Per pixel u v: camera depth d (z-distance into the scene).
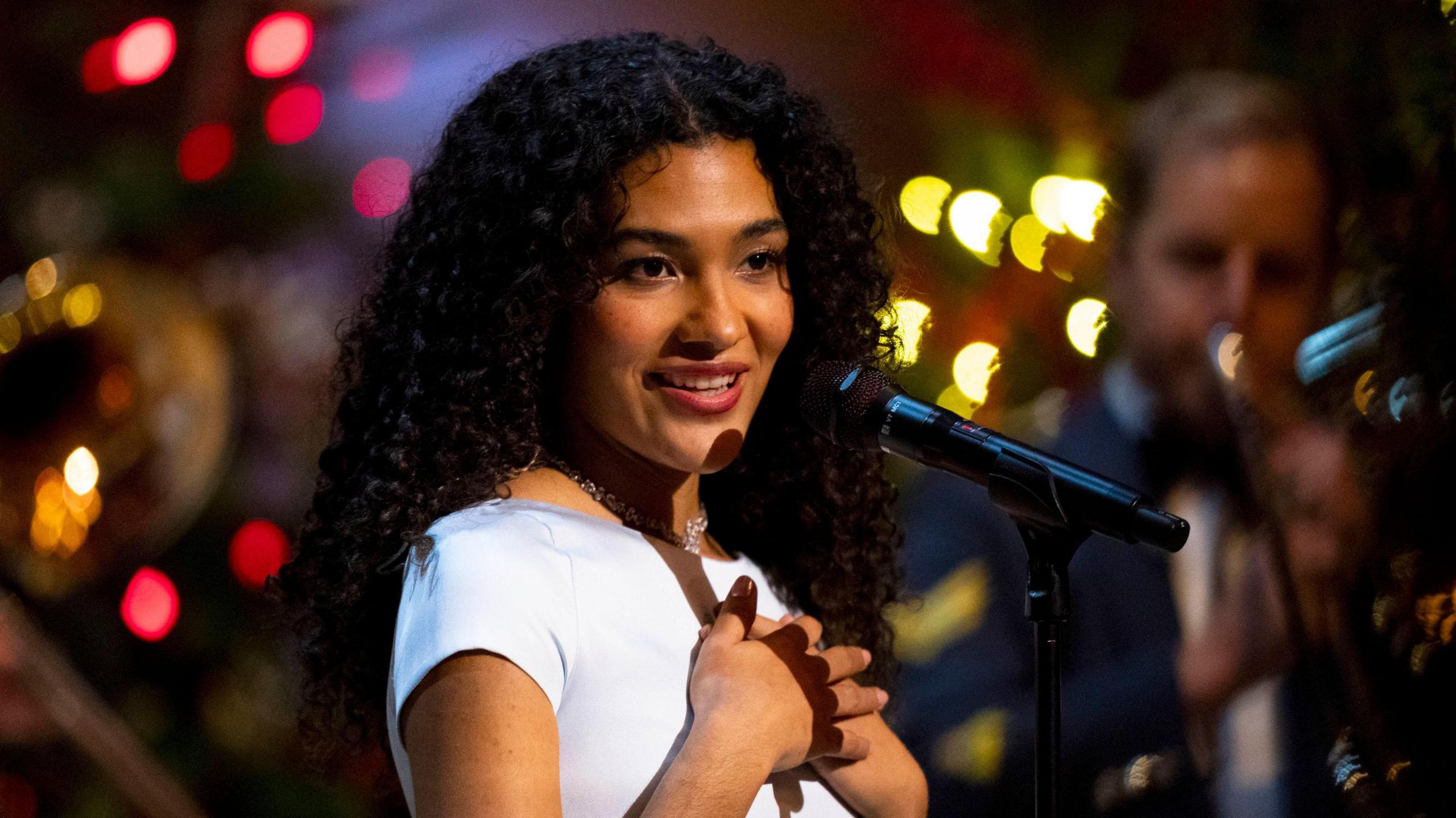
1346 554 5.17
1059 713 3.60
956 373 6.61
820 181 4.12
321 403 4.87
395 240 4.17
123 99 10.93
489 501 3.77
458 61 10.88
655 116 3.75
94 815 8.34
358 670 3.97
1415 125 5.15
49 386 8.43
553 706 3.43
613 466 3.99
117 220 9.41
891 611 5.78
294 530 8.64
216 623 9.14
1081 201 6.30
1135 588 5.60
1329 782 5.18
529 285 3.75
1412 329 5.07
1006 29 7.47
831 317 4.29
